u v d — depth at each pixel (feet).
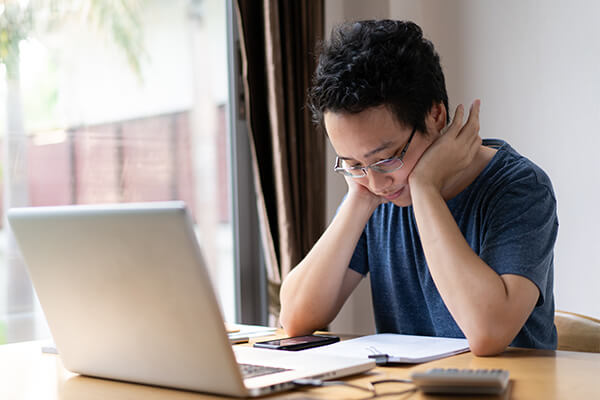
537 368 3.28
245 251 8.31
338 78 3.94
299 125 7.77
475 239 4.47
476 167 4.57
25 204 6.77
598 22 7.30
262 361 3.43
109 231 2.81
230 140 8.26
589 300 7.40
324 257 4.83
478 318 3.67
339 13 8.97
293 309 4.81
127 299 2.91
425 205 4.05
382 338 4.30
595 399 2.67
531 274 3.84
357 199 4.88
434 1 8.83
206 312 2.68
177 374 2.94
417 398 2.73
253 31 7.60
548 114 7.73
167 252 2.67
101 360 3.28
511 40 8.06
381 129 3.97
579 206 7.48
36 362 4.02
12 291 6.72
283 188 7.45
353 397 2.76
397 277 4.98
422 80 4.10
